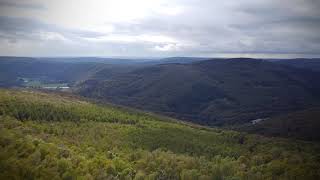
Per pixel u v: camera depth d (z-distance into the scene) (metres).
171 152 110.12
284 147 132.12
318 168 97.56
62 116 142.50
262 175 91.69
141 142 121.88
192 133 146.75
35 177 70.81
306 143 148.88
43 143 88.19
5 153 76.38
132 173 86.12
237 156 117.94
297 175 92.06
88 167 80.56
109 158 94.12
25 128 110.75
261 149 127.69
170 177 89.25
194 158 102.00
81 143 106.44
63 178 73.69
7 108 133.00
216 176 91.38
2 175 68.06
